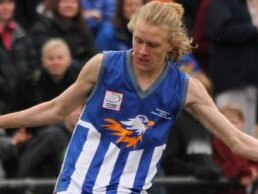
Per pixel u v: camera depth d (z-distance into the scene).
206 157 17.45
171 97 11.58
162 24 11.18
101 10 20.70
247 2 20.41
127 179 11.52
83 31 19.41
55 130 16.97
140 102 11.49
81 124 11.62
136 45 11.24
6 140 17.22
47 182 16.88
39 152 16.94
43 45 18.84
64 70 18.17
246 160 17.88
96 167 11.50
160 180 17.42
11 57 18.53
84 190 11.44
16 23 19.67
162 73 11.59
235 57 20.23
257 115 20.48
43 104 11.85
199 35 20.56
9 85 18.30
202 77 17.42
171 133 17.52
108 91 11.53
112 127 11.52
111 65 11.55
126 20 19.77
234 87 20.28
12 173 17.28
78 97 11.70
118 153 11.52
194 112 11.79
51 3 19.25
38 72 18.39
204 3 20.52
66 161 11.63
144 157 11.59
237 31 20.08
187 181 17.48
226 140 11.78
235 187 17.75
